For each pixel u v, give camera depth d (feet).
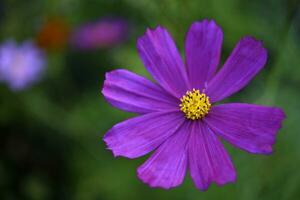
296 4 1.33
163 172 1.13
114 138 1.14
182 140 1.16
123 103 1.17
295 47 1.62
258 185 1.44
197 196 1.62
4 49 2.19
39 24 2.27
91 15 2.18
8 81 2.08
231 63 1.16
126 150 1.14
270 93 1.32
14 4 2.28
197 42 1.18
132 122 1.16
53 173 1.95
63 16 2.22
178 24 1.41
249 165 1.48
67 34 2.14
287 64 1.61
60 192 1.92
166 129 1.17
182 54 1.40
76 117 1.88
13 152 2.02
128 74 1.18
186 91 1.19
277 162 1.47
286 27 1.34
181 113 1.18
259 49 1.14
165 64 1.19
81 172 1.86
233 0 1.75
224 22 1.72
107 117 1.85
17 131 2.05
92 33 2.11
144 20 1.96
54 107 2.00
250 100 1.59
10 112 2.05
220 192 1.58
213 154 1.13
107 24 2.11
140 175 1.11
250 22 1.73
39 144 2.01
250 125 1.13
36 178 1.95
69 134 1.93
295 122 1.56
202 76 1.19
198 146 1.15
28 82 2.09
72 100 2.09
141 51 1.18
